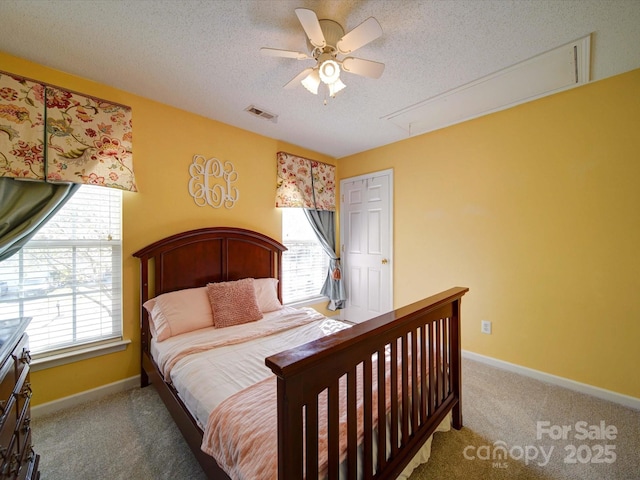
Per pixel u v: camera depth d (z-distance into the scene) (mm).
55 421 1734
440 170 2855
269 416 1081
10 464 960
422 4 1342
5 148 1620
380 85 2037
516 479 1336
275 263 3111
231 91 2125
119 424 1718
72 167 1833
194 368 1514
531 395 2027
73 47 1623
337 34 1469
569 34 1535
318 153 3658
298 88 2084
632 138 1865
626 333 1896
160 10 1361
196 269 2447
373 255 3508
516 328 2377
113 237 2113
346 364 972
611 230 1948
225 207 2721
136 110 2172
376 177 3453
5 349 979
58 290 1891
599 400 1953
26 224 1661
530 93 2156
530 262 2303
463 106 2369
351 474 972
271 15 1411
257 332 2037
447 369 1697
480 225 2584
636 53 1685
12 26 1446
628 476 1343
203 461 1185
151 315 2107
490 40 1582
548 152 2201
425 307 1365
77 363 1932
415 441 1308
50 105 1776
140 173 2195
